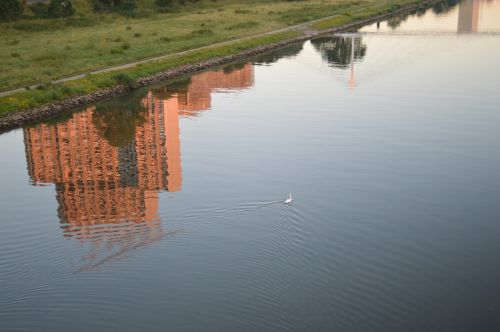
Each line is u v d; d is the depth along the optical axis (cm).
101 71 7119
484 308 2458
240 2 15600
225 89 6769
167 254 2783
